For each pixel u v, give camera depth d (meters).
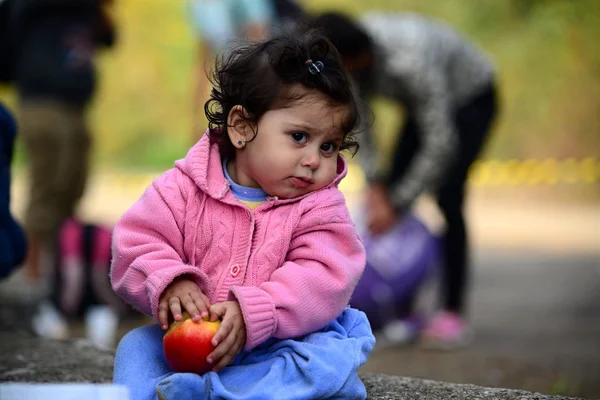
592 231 16.88
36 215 9.46
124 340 3.64
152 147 32.66
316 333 3.58
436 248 8.14
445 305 8.20
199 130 9.02
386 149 20.48
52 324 7.80
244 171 3.73
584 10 23.00
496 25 24.30
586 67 22.89
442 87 7.65
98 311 8.16
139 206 3.68
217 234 3.62
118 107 32.44
